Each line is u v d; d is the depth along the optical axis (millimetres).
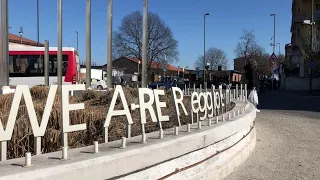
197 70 59156
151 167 4086
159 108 5188
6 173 2867
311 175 6578
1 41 9250
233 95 16062
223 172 6004
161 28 69875
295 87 47031
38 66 23781
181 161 4668
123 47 70375
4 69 9250
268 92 41438
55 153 3635
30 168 3029
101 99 7566
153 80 68938
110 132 5340
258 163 7371
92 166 3357
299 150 8805
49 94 3686
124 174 3699
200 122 5855
